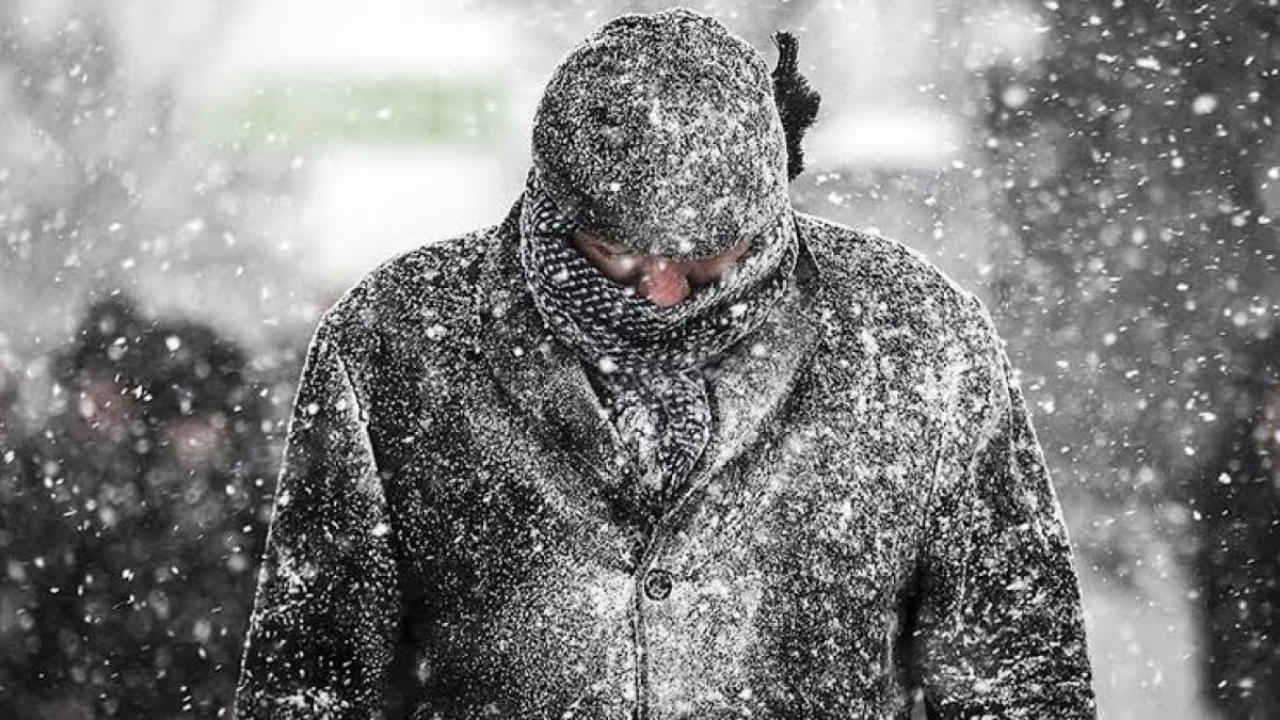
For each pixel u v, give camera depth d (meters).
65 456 18.25
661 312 6.26
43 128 33.53
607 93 6.13
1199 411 20.83
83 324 21.39
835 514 6.61
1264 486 19.61
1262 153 26.03
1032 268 25.50
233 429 18.80
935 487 6.73
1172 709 16.53
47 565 17.12
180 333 21.02
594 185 6.11
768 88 6.36
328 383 6.84
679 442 6.52
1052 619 6.88
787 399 6.62
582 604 6.55
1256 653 17.33
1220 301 23.41
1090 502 19.95
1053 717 6.86
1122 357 22.39
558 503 6.58
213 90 35.12
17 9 34.50
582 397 6.56
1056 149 28.08
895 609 6.79
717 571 6.55
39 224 30.33
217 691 16.05
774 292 6.44
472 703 6.70
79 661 16.20
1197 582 18.44
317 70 34.91
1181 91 27.09
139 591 16.73
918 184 29.00
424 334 6.77
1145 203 25.70
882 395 6.69
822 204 28.94
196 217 31.20
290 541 6.88
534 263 6.41
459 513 6.67
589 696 6.55
